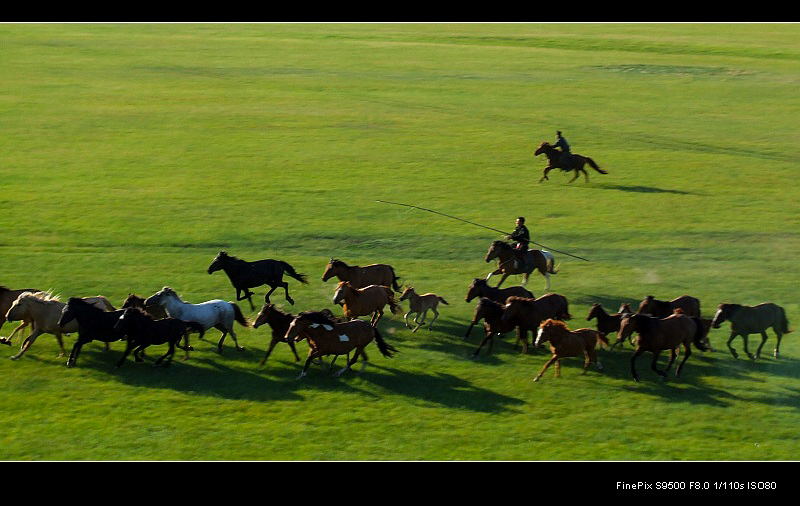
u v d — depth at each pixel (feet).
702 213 144.05
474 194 155.02
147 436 71.77
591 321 98.32
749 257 122.83
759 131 208.23
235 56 311.68
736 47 328.29
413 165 175.42
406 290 93.81
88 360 85.15
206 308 86.33
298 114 223.10
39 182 157.89
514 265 103.96
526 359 87.25
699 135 204.33
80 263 115.03
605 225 137.59
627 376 83.56
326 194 153.28
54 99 236.02
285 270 102.37
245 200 148.56
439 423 74.43
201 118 216.95
